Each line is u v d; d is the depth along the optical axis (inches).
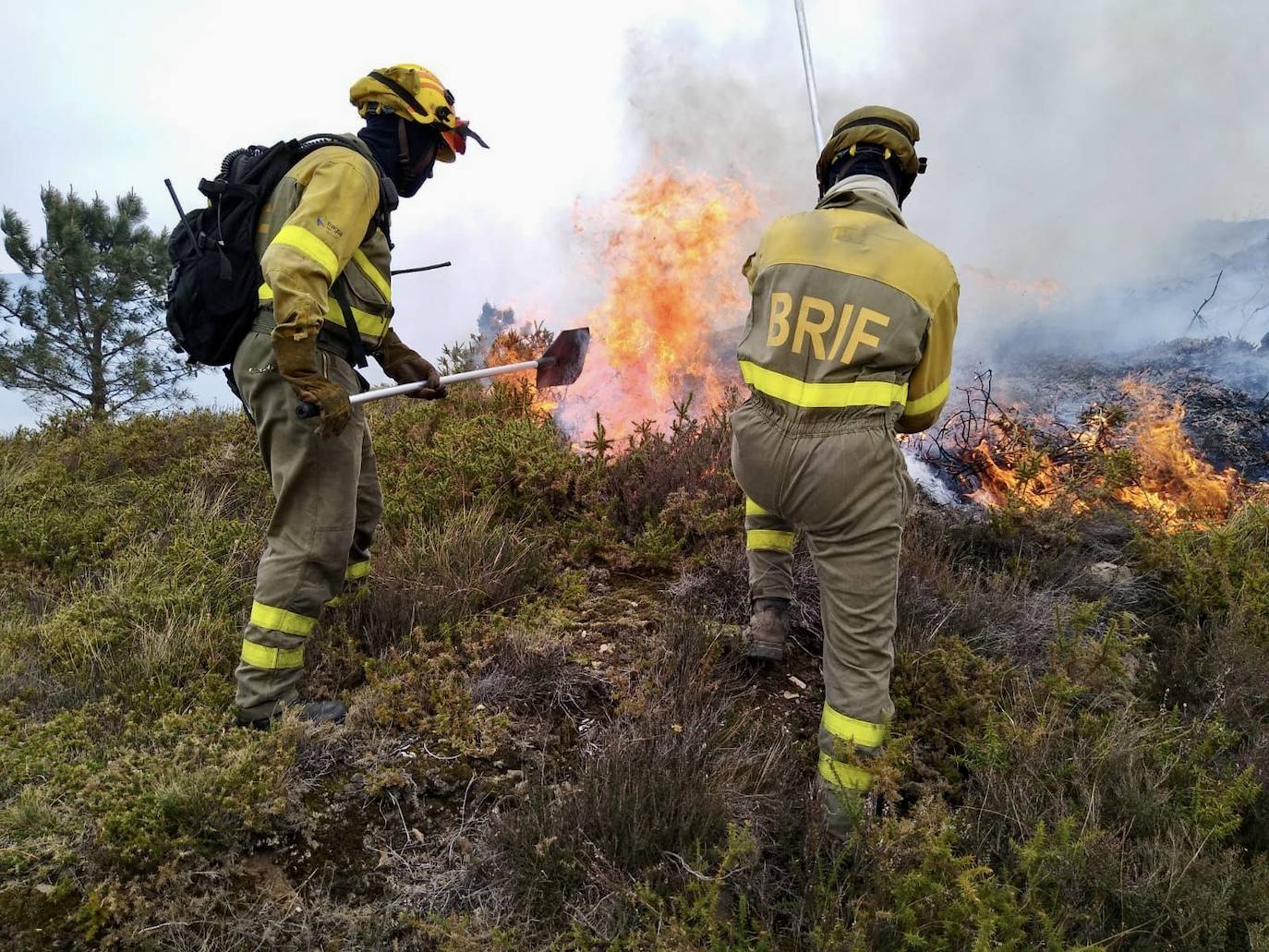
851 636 86.6
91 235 597.9
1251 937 68.2
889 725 86.6
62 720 98.8
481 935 73.5
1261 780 88.1
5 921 76.7
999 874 79.5
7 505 175.5
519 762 98.0
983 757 91.4
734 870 76.5
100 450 204.8
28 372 573.9
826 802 85.4
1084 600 129.7
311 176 91.3
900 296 81.7
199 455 192.1
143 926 75.9
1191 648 114.6
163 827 82.2
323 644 115.2
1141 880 75.0
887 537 84.4
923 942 64.7
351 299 98.4
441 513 153.9
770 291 88.2
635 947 70.7
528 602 133.1
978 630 119.3
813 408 82.4
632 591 135.7
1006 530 140.8
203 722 96.3
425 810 91.2
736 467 92.0
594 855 80.2
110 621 120.6
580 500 162.1
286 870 83.7
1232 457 172.7
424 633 118.1
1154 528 142.6
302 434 95.8
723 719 101.0
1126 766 88.5
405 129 104.6
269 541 101.1
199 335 98.0
